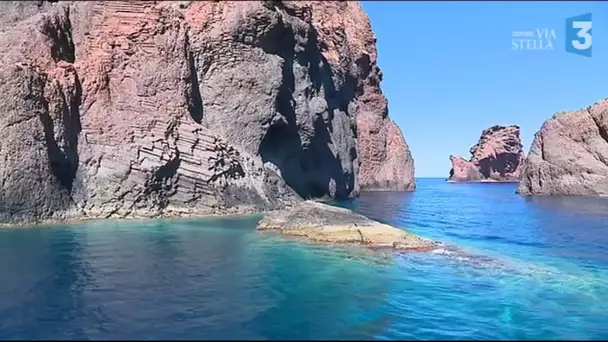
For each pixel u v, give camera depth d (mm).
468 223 28406
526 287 12820
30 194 23281
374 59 67125
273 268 13805
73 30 29453
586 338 9070
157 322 9000
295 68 37812
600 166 42375
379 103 66812
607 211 32719
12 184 22844
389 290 12016
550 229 25281
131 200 25953
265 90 32844
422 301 11219
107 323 8922
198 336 8305
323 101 40094
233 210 28375
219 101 31781
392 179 64625
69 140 25594
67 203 24734
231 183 29156
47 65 26125
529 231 24578
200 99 31484
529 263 16062
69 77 26469
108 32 29047
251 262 14500
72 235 19453
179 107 28812
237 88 32250
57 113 25062
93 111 27047
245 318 9359
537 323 9914
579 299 11773
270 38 34344
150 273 12914
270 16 33688
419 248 17828
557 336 9156
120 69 28344
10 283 11742
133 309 9773
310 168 40375
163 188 27000
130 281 12016
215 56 32281
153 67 28781
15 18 28500
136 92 28141
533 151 49844
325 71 44969
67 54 28359
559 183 45250
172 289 11344
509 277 13906
